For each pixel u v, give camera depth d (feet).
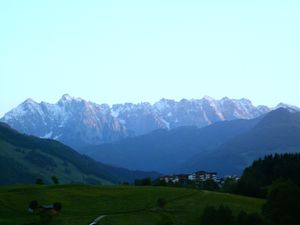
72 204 582.35
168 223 483.92
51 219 509.76
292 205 520.42
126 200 602.85
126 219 517.14
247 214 523.29
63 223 498.28
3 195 607.37
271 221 517.96
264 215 524.52
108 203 587.68
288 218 514.68
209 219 508.94
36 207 549.13
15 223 494.18
